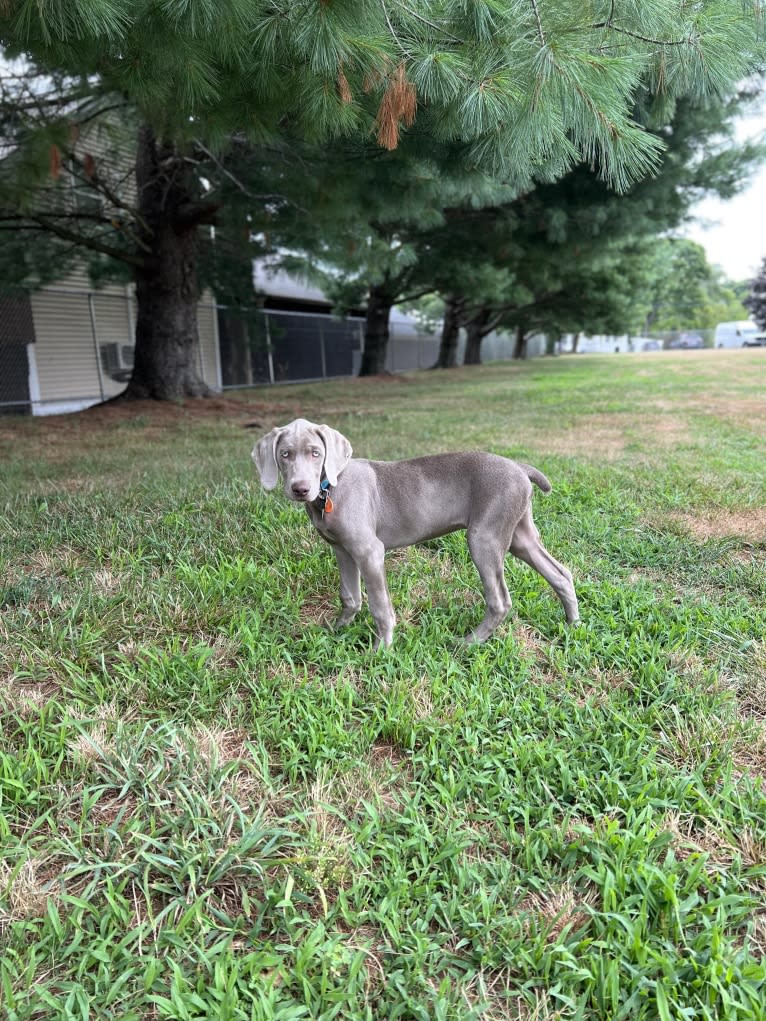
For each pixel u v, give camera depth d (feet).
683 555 6.72
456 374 36.60
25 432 14.15
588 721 4.06
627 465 10.17
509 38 5.12
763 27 5.24
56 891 2.88
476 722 4.00
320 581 6.00
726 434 13.01
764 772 3.72
